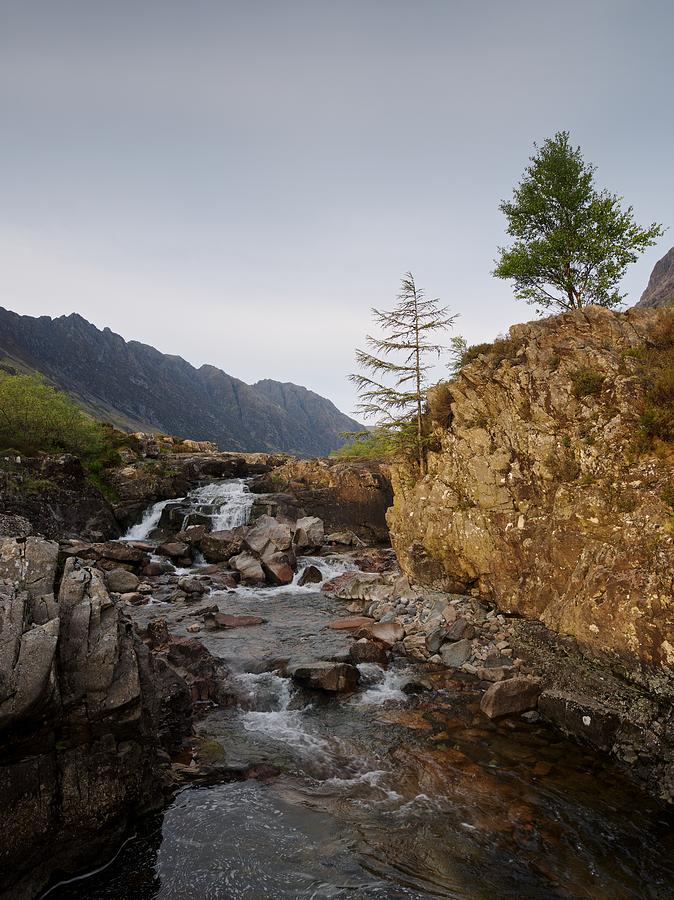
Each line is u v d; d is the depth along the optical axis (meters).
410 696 14.19
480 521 18.44
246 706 13.41
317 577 28.42
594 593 13.02
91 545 29.41
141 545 33.16
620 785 10.14
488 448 19.12
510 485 17.83
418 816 9.11
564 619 14.20
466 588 19.98
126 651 9.03
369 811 9.22
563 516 15.19
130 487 41.97
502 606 17.62
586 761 10.98
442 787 9.99
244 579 28.25
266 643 18.12
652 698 11.26
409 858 8.08
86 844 7.73
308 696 14.08
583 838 8.61
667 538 11.95
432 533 20.91
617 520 13.56
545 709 12.82
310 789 9.87
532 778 10.34
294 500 41.16
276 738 11.82
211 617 20.83
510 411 18.55
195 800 9.40
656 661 11.23
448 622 18.28
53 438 40.16
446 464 21.19
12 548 10.46
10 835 6.93
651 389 14.77
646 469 13.62
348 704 13.67
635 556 12.45
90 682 8.14
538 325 20.64
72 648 8.45
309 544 34.50
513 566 17.09
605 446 14.89
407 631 18.58
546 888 7.54
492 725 12.55
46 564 10.34
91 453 43.69
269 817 9.00
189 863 7.91
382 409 25.50
